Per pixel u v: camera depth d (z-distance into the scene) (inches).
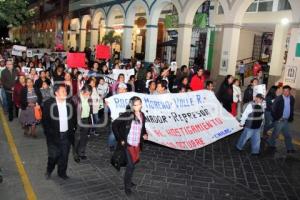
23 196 221.6
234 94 434.9
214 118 368.5
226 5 633.6
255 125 342.6
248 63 909.2
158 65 621.0
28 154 303.1
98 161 297.1
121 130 224.2
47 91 368.8
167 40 993.5
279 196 251.6
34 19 2058.3
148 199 229.5
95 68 497.0
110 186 246.4
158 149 346.3
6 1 484.7
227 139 402.9
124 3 932.6
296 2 503.8
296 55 513.0
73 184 245.6
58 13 1571.1
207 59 817.5
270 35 916.6
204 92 374.6
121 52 985.5
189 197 237.6
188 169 294.0
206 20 778.2
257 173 296.2
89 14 1179.9
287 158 345.4
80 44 1268.5
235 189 258.1
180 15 736.3
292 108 362.3
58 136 241.4
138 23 1045.8
